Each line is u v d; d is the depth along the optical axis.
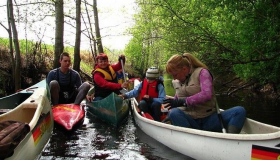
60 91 5.75
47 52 11.23
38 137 3.33
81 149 3.63
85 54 16.45
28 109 3.99
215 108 3.27
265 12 4.65
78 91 5.64
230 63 6.27
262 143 2.45
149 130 4.11
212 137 2.86
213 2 5.00
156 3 6.77
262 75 5.33
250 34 4.77
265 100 6.83
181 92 3.35
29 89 5.03
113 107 4.78
